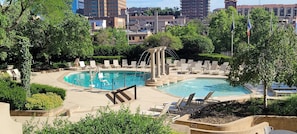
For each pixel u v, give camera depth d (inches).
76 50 1406.3
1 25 620.4
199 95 892.6
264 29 1943.9
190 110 627.5
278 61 536.1
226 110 568.7
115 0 6835.6
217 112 558.3
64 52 1407.5
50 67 1395.2
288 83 552.1
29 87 654.5
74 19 1359.5
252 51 550.3
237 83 577.9
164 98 782.5
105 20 5059.1
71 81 1186.0
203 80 1122.7
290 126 514.0
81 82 1162.6
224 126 469.1
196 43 1664.6
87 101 746.8
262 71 533.6
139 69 1393.9
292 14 4301.2
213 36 2224.4
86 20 1413.6
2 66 1363.2
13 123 212.1
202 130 450.6
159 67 1065.5
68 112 584.1
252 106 571.5
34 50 1407.5
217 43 2192.4
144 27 5452.8
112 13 6904.5
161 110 619.8
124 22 5733.3
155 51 1026.7
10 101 591.5
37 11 708.7
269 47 536.4
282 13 4357.8
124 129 230.8
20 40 643.5
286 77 542.6
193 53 1683.1
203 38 1691.7
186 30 2493.8
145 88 935.7
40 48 1398.9
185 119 516.1
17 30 1269.7
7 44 808.9
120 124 235.6
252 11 2135.8
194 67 1243.8
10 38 812.0
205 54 1636.3
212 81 1104.2
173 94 904.3
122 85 1096.2
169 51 1669.5
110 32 2883.9
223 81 1098.1
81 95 819.4
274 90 822.5
